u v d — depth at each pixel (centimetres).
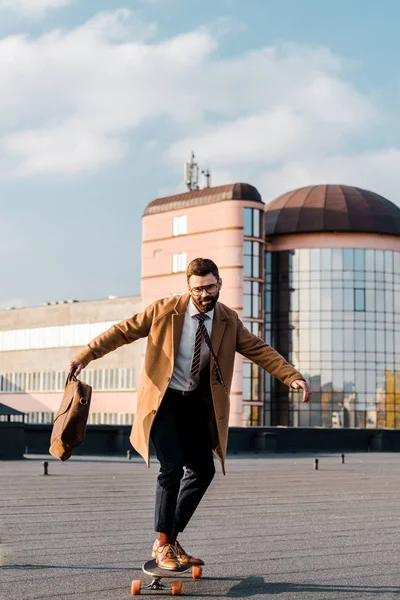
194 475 661
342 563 722
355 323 8144
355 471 2398
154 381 638
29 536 862
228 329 650
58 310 9619
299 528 966
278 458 3412
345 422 8075
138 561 714
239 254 7531
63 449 605
